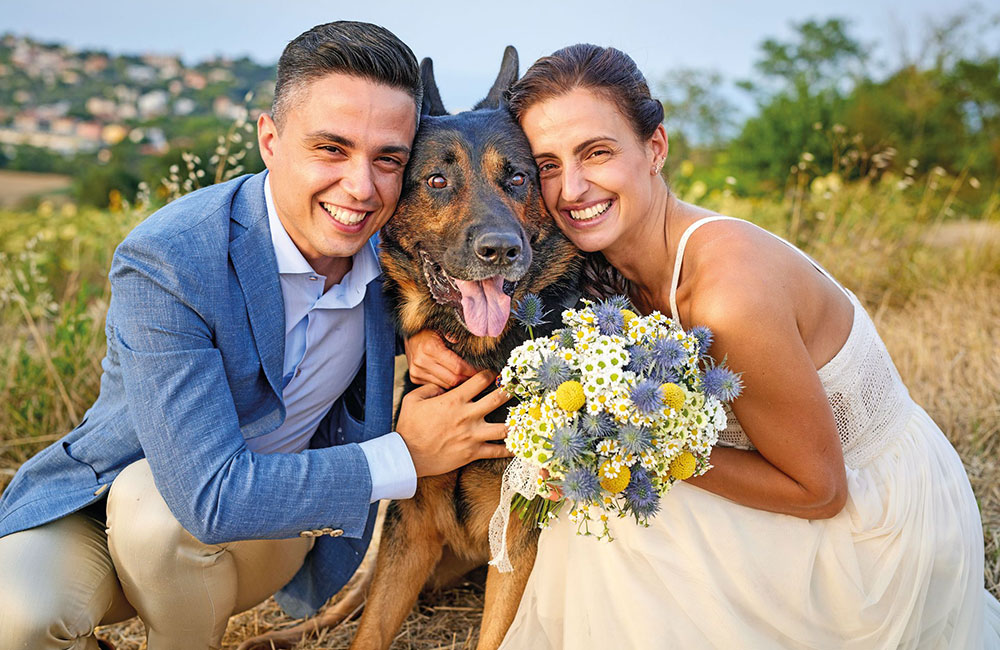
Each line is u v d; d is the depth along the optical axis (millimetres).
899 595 2480
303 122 2445
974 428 4215
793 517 2518
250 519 2375
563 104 2586
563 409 2242
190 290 2418
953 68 12617
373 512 3117
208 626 2621
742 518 2506
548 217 2936
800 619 2471
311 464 2457
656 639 2424
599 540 2395
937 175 8258
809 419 2387
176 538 2461
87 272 7023
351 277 2828
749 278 2391
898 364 4852
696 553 2443
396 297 2965
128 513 2473
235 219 2604
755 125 10383
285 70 2486
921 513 2531
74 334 4789
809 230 7109
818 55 15258
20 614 2377
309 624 3133
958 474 2689
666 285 2715
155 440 2385
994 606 2863
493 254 2664
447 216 2795
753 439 2486
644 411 2162
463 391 2580
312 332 2725
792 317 2408
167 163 12047
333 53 2416
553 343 2354
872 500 2537
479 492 2857
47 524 2576
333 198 2514
